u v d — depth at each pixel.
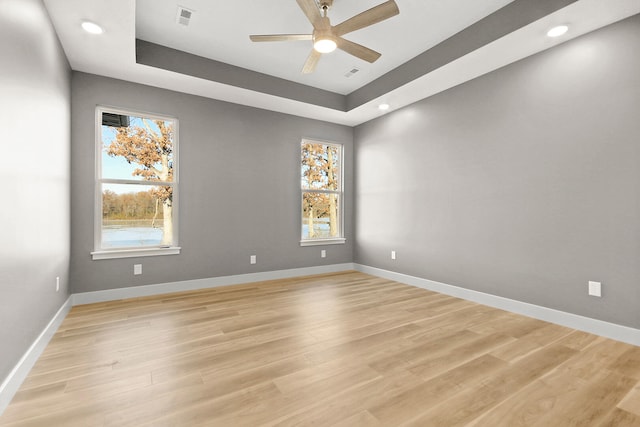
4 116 1.51
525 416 1.46
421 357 2.06
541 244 2.82
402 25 2.87
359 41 3.13
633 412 1.49
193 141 3.84
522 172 2.96
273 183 4.44
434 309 3.10
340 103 4.48
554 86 2.72
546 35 2.56
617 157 2.36
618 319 2.36
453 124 3.61
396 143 4.40
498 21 2.63
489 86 3.24
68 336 2.38
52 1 2.14
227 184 4.07
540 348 2.20
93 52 2.84
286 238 4.56
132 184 3.54
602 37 2.43
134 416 1.45
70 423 1.40
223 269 4.05
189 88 3.66
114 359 2.01
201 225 3.89
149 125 3.65
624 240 2.33
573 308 2.61
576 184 2.59
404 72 3.57
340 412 1.49
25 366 1.77
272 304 3.24
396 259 4.40
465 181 3.48
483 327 2.61
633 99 2.28
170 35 3.03
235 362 1.98
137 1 2.54
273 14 2.72
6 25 1.54
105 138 3.41
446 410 1.51
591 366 1.94
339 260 5.08
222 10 2.66
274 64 3.62
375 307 3.16
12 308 1.62
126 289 3.43
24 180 1.79
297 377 1.80
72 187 3.15
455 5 2.59
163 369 1.89
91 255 3.25
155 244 3.67
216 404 1.54
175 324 2.65
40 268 2.09
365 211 4.96
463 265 3.51
